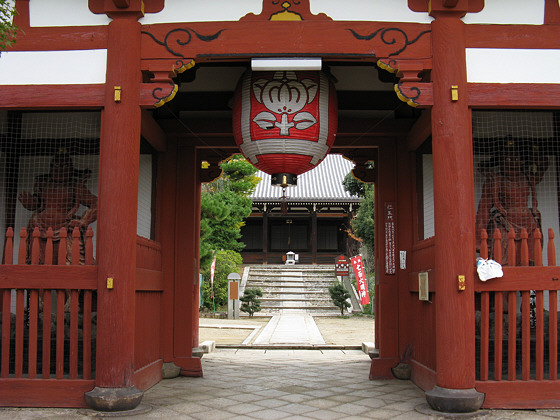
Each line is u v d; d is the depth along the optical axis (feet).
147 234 25.04
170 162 26.12
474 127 23.62
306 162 20.01
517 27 18.83
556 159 23.70
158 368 23.54
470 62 18.62
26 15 19.08
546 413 16.94
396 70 18.65
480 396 17.03
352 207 111.24
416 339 23.43
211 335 48.67
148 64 18.74
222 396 19.99
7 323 18.01
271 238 121.90
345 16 18.86
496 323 17.76
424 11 18.85
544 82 18.61
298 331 51.39
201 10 18.98
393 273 24.98
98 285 17.66
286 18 18.90
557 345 19.48
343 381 23.57
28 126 24.22
